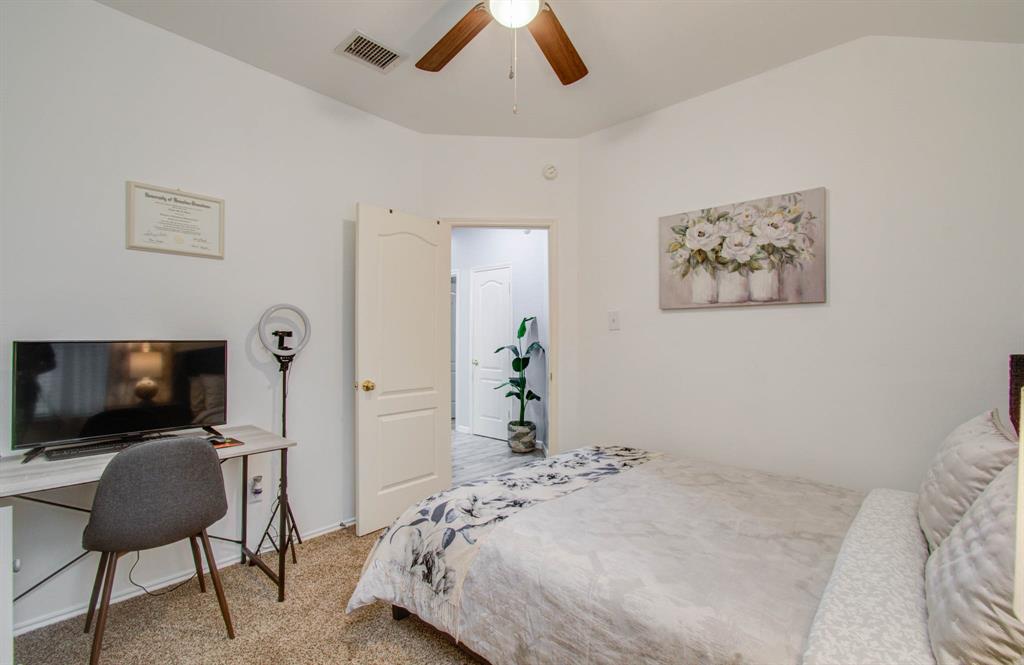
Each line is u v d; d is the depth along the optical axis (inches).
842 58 91.7
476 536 60.7
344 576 89.2
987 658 30.1
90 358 75.9
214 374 88.7
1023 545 24.3
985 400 79.6
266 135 101.7
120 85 83.1
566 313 135.4
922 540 50.7
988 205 79.4
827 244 93.4
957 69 81.9
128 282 83.7
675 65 98.4
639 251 121.7
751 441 103.1
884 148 88.0
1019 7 71.0
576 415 135.2
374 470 111.7
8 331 72.7
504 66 99.0
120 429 78.3
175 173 89.2
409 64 99.1
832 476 93.2
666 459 93.9
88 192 79.7
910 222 85.6
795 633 38.2
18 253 73.6
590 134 132.0
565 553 53.2
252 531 98.9
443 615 59.6
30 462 68.6
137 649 67.8
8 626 58.8
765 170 101.2
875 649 34.0
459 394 233.6
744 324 104.3
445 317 129.8
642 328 121.0
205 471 69.6
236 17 84.5
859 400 90.4
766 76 101.1
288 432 104.5
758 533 57.2
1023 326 77.0
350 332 116.2
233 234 96.7
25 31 74.4
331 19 85.1
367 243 111.7
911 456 85.6
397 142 125.9
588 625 46.6
